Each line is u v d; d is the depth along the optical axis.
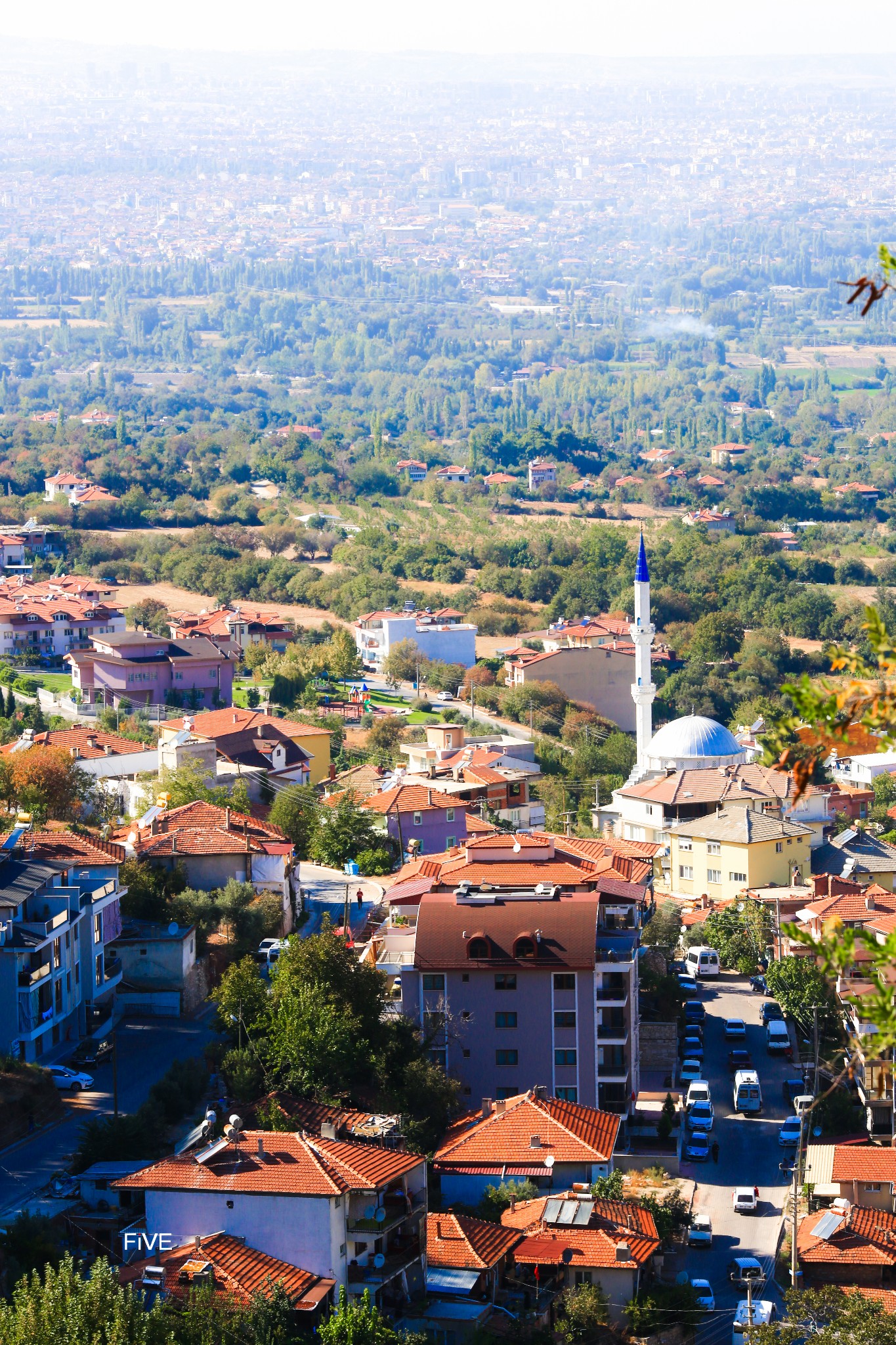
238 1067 121.31
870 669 41.94
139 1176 98.31
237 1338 86.44
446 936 136.88
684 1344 102.50
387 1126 110.75
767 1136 136.50
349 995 130.50
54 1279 84.00
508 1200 113.00
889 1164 121.56
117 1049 132.00
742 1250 116.50
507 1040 135.62
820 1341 96.81
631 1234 107.56
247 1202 96.62
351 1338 87.69
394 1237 101.50
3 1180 107.56
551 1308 101.81
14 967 126.06
